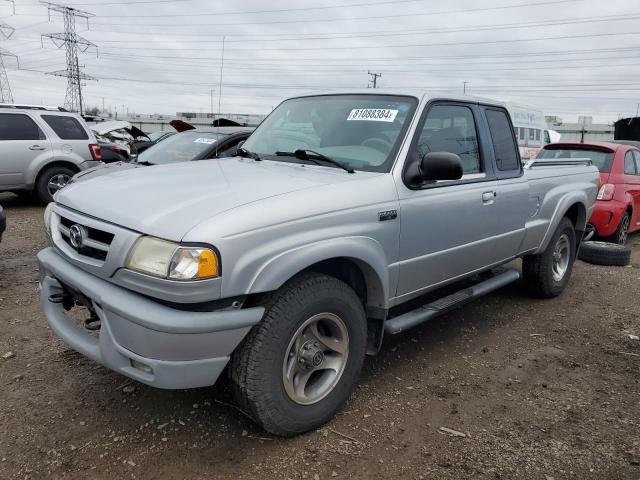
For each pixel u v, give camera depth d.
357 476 2.69
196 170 3.49
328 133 3.86
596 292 6.05
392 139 3.54
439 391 3.59
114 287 2.64
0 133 9.99
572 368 4.04
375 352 3.40
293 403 2.89
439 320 4.96
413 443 2.99
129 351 2.55
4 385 3.44
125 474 2.65
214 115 34.47
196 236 2.42
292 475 2.68
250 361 2.69
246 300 2.69
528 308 5.40
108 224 2.68
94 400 3.30
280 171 3.39
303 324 2.85
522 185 4.64
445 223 3.72
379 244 3.21
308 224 2.80
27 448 2.82
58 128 10.60
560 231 5.48
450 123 3.97
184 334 2.44
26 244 7.31
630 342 4.59
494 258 4.49
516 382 3.78
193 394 3.40
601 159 8.68
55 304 3.20
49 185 10.49
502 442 3.03
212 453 2.83
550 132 26.27
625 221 8.59
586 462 2.86
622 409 3.44
